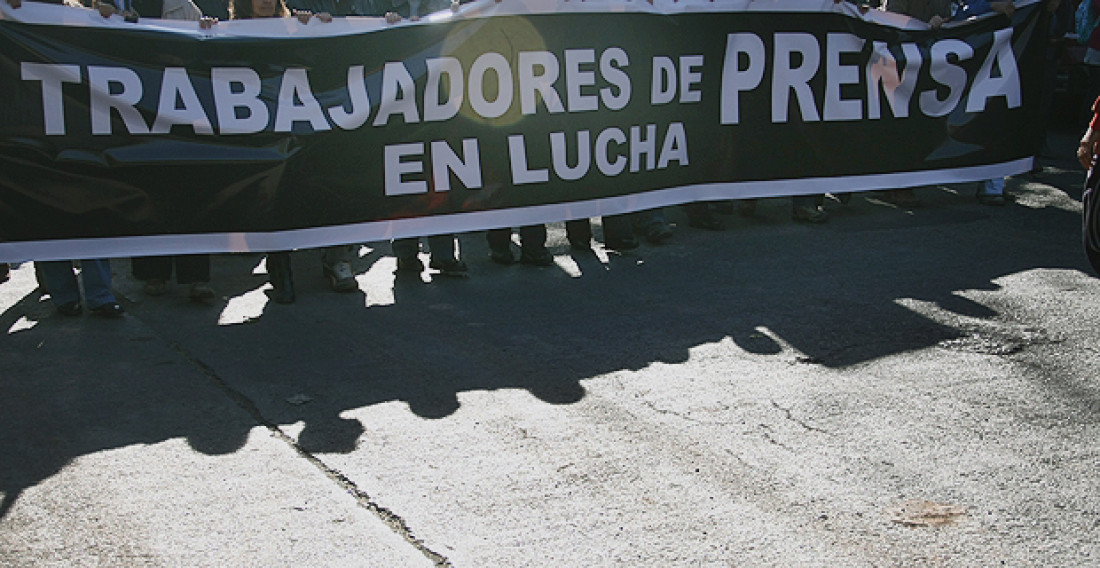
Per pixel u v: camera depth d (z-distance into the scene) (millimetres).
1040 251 6898
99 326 5492
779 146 7172
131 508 3465
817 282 6211
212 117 5594
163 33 5469
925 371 4734
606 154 6562
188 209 5629
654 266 6641
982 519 3379
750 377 4660
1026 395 4449
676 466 3756
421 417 4227
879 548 3203
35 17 5234
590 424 4137
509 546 3215
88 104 5371
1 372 4773
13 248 5363
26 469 3760
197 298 5953
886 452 3873
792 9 7004
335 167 5859
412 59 5949
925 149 7602
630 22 6488
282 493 3570
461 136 6129
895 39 7355
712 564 3111
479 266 6754
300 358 4980
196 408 4348
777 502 3490
